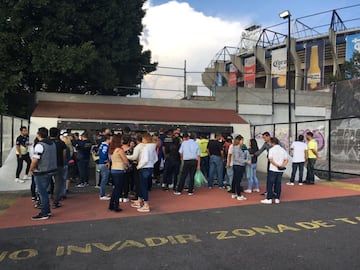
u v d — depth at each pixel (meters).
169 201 9.00
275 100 23.31
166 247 5.28
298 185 12.08
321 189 11.12
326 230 6.21
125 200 8.88
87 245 5.38
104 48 19.42
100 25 19.06
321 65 45.62
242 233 6.02
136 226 6.49
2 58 16.20
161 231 6.15
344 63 42.31
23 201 8.91
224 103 22.08
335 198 9.48
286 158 8.77
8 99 18.14
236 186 9.26
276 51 48.25
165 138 11.73
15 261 4.73
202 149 12.53
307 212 7.70
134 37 21.55
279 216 7.31
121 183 7.78
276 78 47.47
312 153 12.25
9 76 16.31
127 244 5.42
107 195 9.61
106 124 16.67
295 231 6.15
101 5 19.20
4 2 16.06
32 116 16.00
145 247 5.29
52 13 17.33
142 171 7.82
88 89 22.34
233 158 9.34
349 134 23.39
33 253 5.03
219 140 12.33
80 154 11.17
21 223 6.73
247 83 51.50
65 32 16.95
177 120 18.12
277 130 23.30
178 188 10.04
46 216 7.07
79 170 11.27
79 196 9.59
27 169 11.16
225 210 7.91
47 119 16.12
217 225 6.56
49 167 7.09
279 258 4.82
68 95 18.98
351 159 23.00
